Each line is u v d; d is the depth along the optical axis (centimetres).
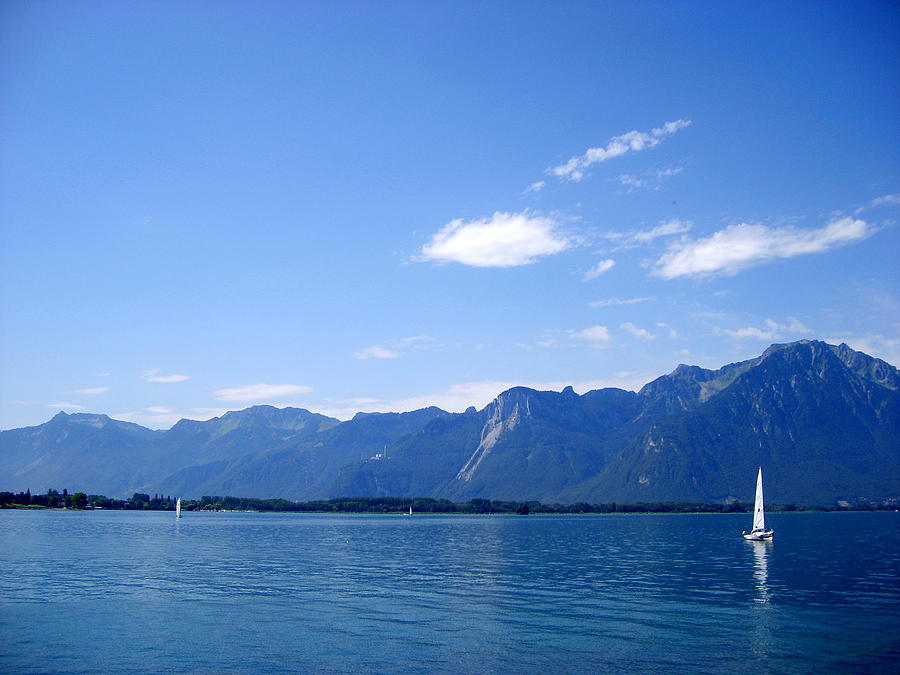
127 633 6856
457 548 18238
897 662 5991
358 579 10981
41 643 6469
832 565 13475
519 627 7206
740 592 9656
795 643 6588
